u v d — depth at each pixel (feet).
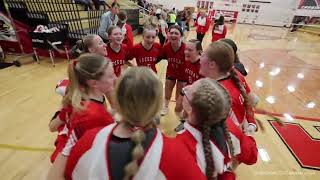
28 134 8.10
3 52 16.03
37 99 10.66
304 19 50.31
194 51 6.93
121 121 2.34
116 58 7.92
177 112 8.91
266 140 8.61
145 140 2.18
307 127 9.64
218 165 2.84
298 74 17.17
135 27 31.65
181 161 2.23
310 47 28.91
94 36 6.14
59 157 3.07
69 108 3.68
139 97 2.15
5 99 10.49
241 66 6.00
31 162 6.83
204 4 53.88
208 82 2.97
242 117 4.37
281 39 34.76
